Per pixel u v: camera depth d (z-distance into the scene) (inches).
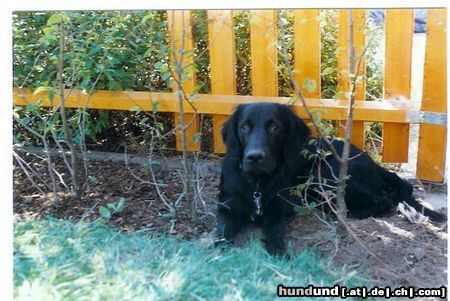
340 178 68.9
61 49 76.8
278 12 86.9
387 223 76.7
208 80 100.0
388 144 91.4
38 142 103.5
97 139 108.1
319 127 69.1
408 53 86.9
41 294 57.1
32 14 95.2
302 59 89.7
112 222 76.1
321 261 66.6
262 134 70.9
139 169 95.3
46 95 96.3
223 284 60.9
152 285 59.7
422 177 90.9
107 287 58.9
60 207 80.1
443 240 72.4
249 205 75.0
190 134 97.7
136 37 82.6
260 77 92.0
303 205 75.7
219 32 91.7
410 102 88.5
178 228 75.0
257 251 68.6
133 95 96.3
